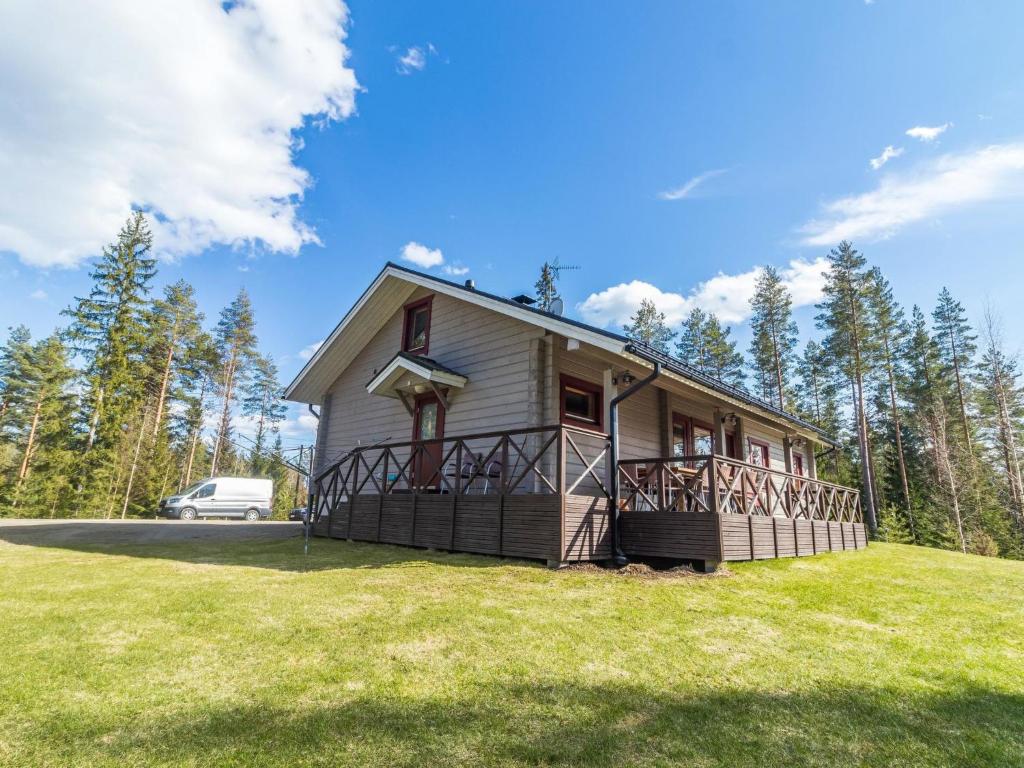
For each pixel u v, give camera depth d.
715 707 2.78
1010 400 29.31
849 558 9.10
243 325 38.25
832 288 28.83
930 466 28.30
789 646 3.79
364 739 2.38
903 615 4.89
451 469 9.93
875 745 2.46
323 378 13.72
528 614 4.33
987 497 24.92
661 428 10.88
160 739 2.35
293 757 2.23
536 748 2.34
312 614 4.25
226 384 37.41
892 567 8.18
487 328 10.00
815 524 9.58
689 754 2.32
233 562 6.82
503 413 9.26
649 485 10.16
